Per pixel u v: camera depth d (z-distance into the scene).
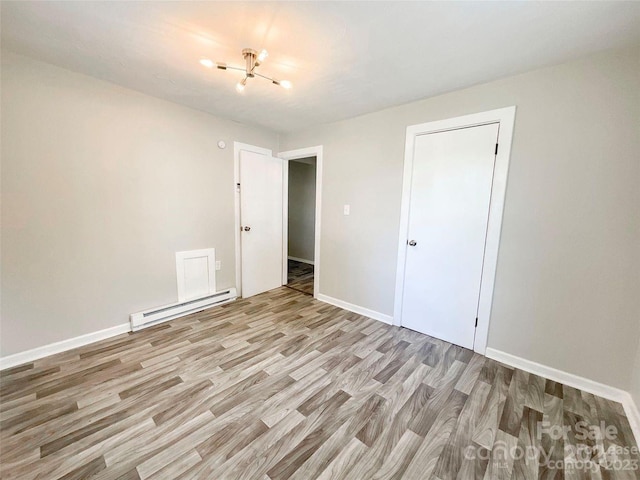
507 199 2.06
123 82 2.23
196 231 2.98
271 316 2.96
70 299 2.19
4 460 1.25
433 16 1.37
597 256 1.75
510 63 1.80
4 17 1.44
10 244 1.90
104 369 1.95
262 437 1.41
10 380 1.80
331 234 3.30
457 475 1.23
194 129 2.85
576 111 1.76
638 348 1.64
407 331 2.67
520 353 2.09
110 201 2.34
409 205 2.61
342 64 1.86
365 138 2.88
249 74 1.78
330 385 1.84
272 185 3.72
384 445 1.38
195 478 1.19
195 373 1.93
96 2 1.32
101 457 1.28
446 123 2.31
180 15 1.42
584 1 1.24
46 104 1.96
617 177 1.67
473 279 2.28
